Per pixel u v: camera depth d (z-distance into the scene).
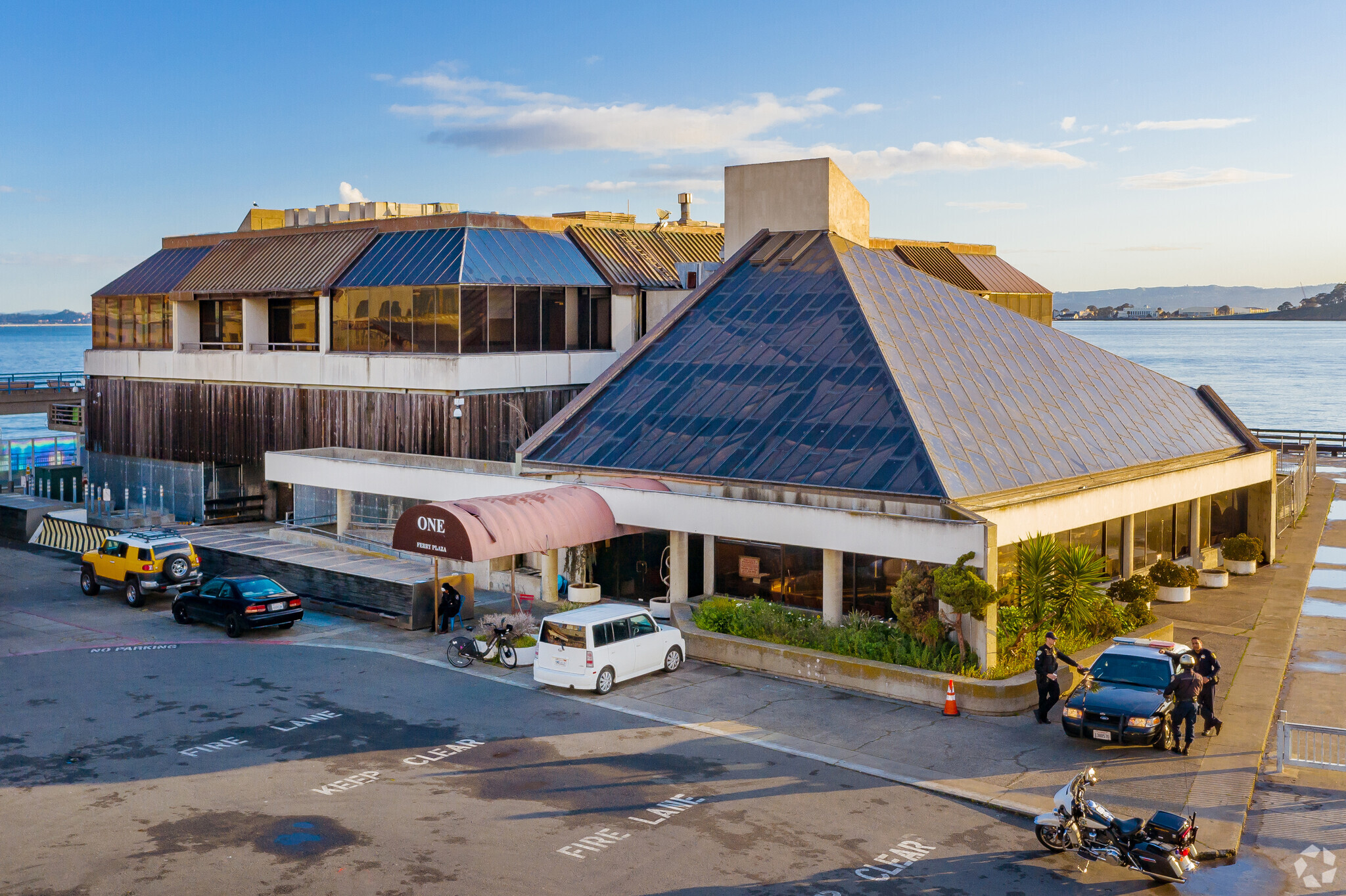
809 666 27.50
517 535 30.88
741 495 32.16
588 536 32.44
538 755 22.33
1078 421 36.97
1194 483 37.69
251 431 51.12
